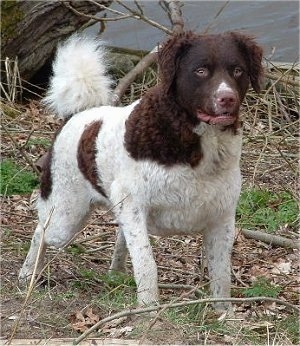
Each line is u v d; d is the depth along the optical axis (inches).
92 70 288.0
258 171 410.0
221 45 238.8
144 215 251.1
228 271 260.7
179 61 240.4
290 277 310.7
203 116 234.4
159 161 242.8
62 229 284.0
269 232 357.1
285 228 361.1
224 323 242.8
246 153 422.6
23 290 277.4
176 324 236.2
